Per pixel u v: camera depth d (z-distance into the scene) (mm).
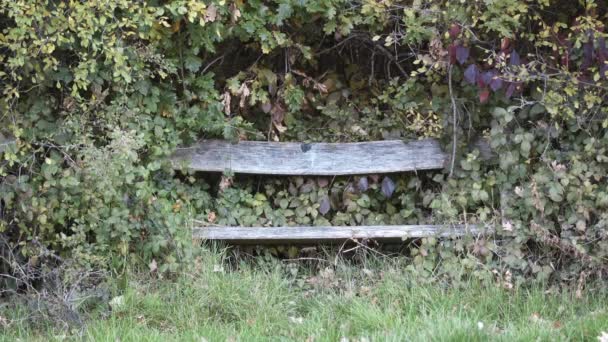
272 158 5641
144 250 5008
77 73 4637
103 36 4684
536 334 4070
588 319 4258
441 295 4859
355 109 5949
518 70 4965
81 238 4684
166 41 5094
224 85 5688
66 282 4668
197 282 4895
